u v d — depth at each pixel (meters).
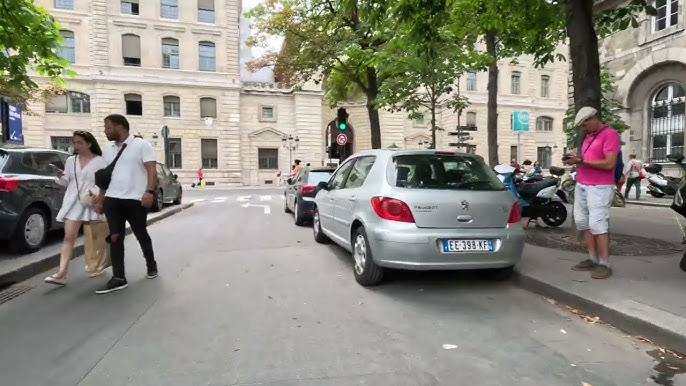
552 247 6.95
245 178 40.72
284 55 16.73
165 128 19.36
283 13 15.84
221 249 7.81
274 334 3.94
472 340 3.82
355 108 44.19
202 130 38.56
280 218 12.71
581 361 3.43
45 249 7.06
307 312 4.52
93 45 35.56
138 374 3.21
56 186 7.40
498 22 9.34
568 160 5.14
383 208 5.07
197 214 14.04
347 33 15.02
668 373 3.23
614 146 4.94
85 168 5.56
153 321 4.25
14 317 4.36
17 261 6.11
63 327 4.10
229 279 5.79
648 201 14.84
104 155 5.38
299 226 10.88
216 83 38.78
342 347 3.67
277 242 8.53
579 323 4.22
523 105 44.69
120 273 5.31
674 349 3.59
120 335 3.91
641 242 7.20
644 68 16.30
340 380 3.12
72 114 35.53
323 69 16.84
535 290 5.19
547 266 5.74
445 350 3.62
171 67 37.91
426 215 4.96
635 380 3.13
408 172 5.31
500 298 5.00
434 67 11.41
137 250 7.69
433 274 6.00
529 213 9.20
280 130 41.53
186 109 38.12
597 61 6.89
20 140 11.09
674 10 15.27
